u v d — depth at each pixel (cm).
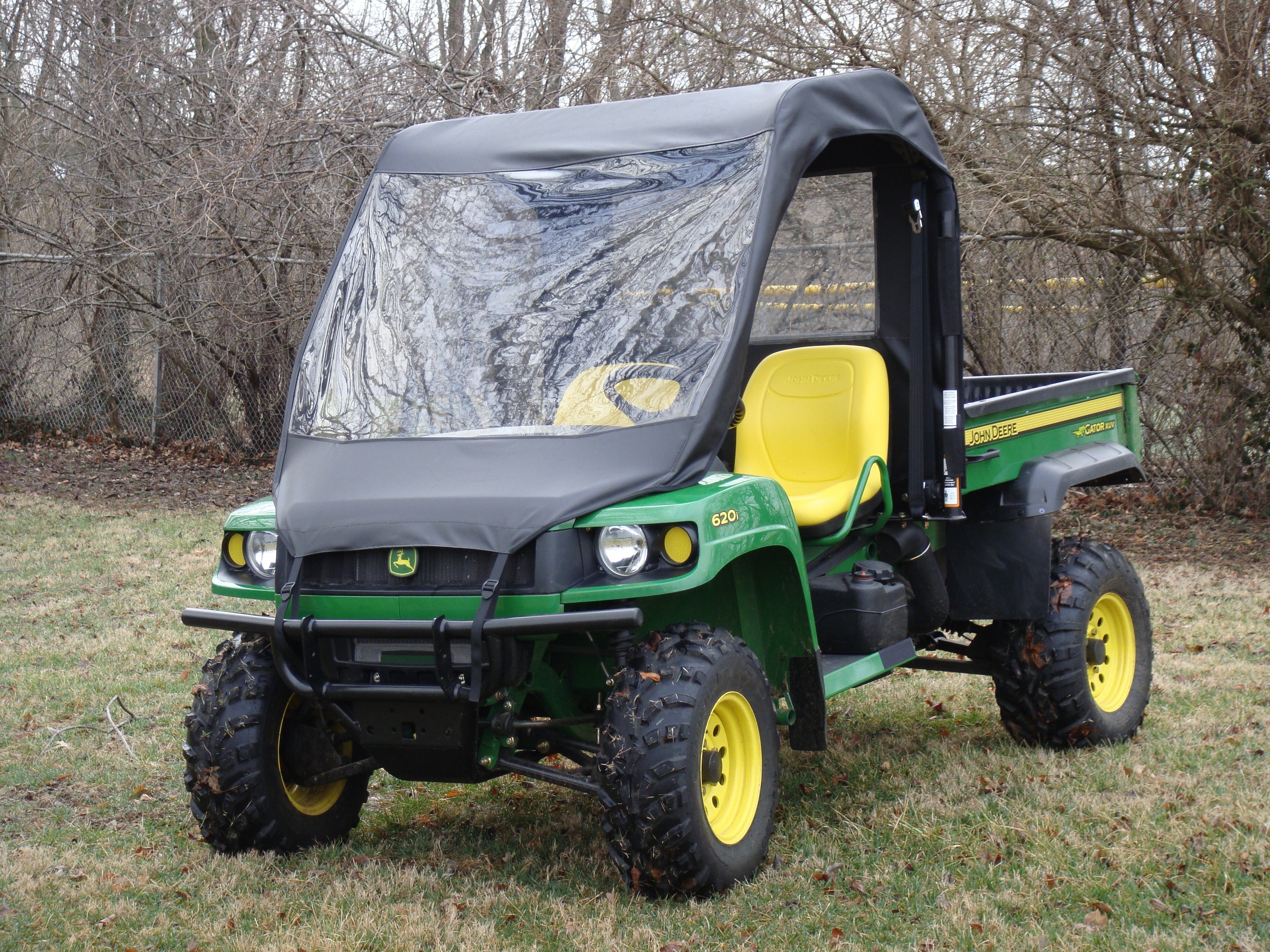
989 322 1117
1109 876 379
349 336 427
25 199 1591
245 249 1368
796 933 349
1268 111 1009
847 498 450
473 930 355
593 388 392
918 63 1077
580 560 355
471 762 371
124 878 403
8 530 1098
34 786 497
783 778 498
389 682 370
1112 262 1098
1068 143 1058
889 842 418
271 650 406
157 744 546
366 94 1205
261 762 409
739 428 497
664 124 435
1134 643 550
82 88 1468
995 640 529
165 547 1027
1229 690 601
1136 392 614
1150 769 486
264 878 404
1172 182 1041
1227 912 354
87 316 1559
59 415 1628
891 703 607
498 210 435
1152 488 1162
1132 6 1029
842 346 493
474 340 412
